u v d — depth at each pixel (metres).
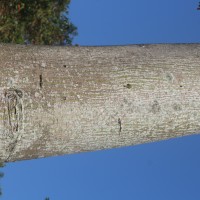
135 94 3.74
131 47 4.03
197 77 3.91
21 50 3.71
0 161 3.77
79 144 3.80
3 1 9.73
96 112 3.65
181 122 3.93
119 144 3.96
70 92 3.61
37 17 10.19
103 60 3.80
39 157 3.85
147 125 3.83
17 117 3.49
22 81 3.54
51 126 3.58
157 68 3.85
